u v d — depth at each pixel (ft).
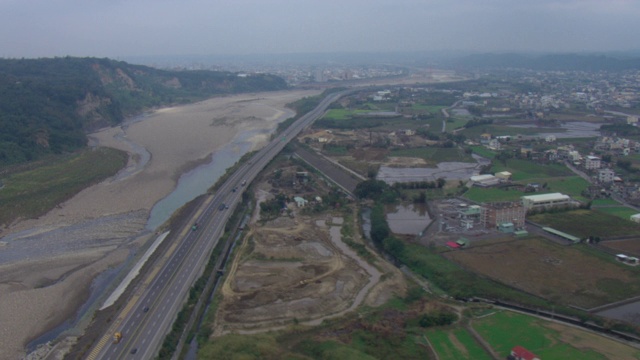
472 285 488.44
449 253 566.77
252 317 437.17
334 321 428.15
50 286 526.57
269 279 514.68
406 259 564.30
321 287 492.13
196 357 376.48
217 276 533.14
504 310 444.55
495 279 499.10
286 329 415.64
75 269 566.36
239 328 419.74
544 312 438.40
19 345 423.64
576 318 426.10
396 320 426.92
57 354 398.83
